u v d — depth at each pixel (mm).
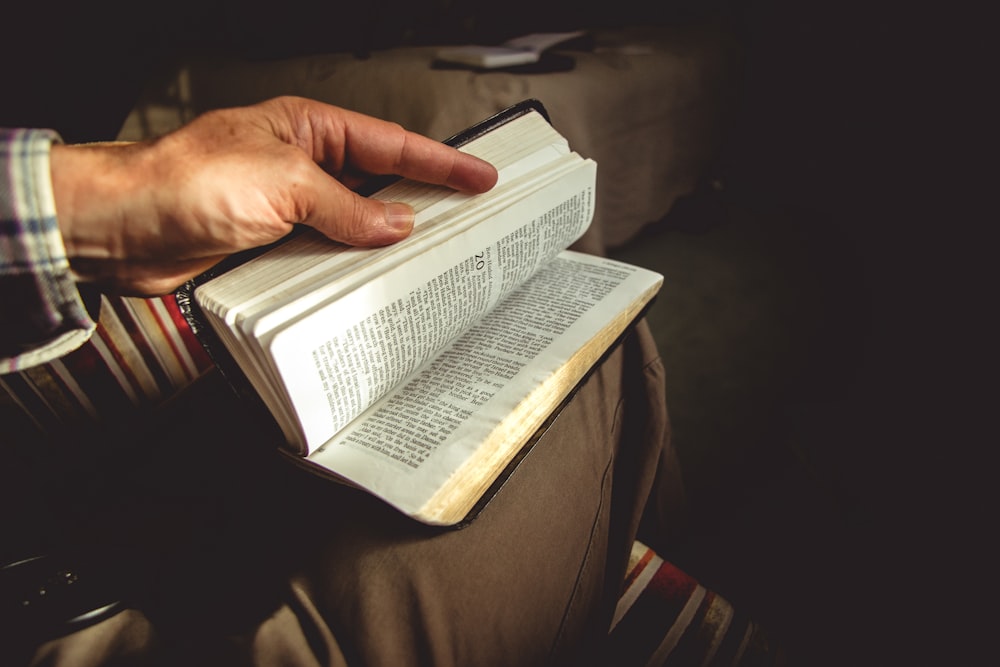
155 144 273
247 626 266
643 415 497
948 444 993
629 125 1288
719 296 1531
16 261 254
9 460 359
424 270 304
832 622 761
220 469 347
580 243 734
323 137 338
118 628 265
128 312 405
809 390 1179
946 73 1772
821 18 1994
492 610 330
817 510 913
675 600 527
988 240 1616
